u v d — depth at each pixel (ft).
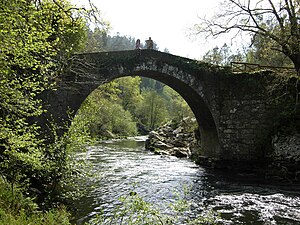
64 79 39.47
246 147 47.75
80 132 25.08
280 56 66.28
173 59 48.24
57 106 38.99
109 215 24.66
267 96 47.21
